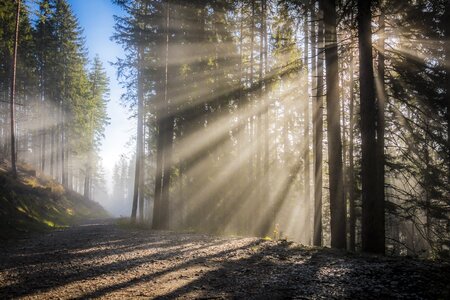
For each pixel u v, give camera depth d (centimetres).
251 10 1986
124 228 2025
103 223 2859
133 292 620
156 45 1942
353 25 1105
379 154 1309
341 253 900
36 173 3412
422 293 515
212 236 1482
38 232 1756
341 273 663
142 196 3002
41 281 724
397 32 1271
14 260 975
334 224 1061
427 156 1411
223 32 2044
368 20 973
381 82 1291
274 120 2384
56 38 3978
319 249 995
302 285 605
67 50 4153
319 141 1556
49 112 4300
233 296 567
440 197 1345
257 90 1780
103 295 608
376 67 1358
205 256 953
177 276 728
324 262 779
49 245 1278
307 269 719
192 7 1844
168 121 1947
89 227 2217
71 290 649
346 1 1071
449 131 1293
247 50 2136
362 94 969
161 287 645
